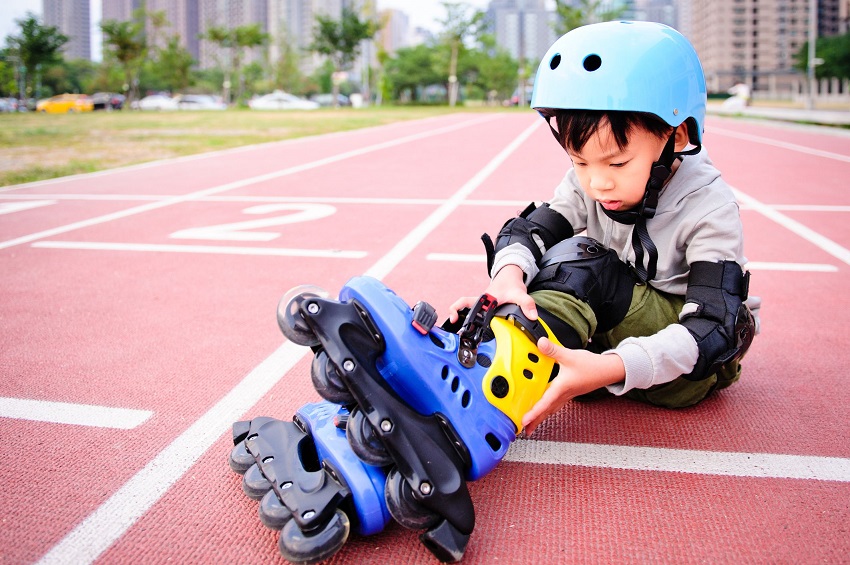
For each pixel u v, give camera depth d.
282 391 2.40
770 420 2.16
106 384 2.46
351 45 56.56
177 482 1.84
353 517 1.52
